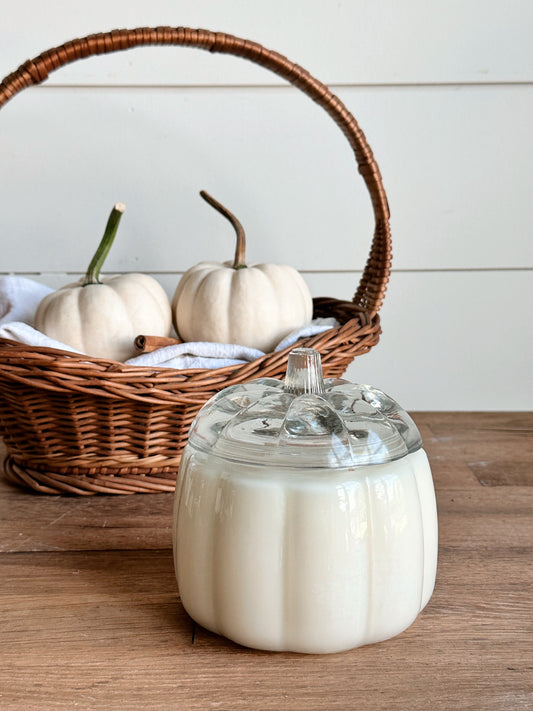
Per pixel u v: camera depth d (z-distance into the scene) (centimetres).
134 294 80
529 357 115
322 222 110
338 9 104
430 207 110
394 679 45
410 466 49
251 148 107
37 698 43
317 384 51
